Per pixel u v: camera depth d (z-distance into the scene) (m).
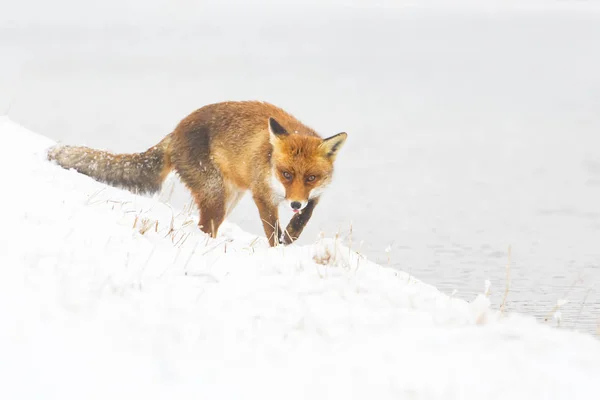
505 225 22.94
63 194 10.55
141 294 7.46
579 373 6.22
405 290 8.88
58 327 6.53
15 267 7.51
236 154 13.06
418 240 20.28
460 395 5.86
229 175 13.42
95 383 5.84
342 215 24.19
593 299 13.45
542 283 15.14
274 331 7.00
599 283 15.16
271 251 10.34
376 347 6.71
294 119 13.79
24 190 10.20
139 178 13.84
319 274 8.81
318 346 6.75
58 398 5.62
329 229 21.66
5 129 14.49
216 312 7.29
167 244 9.60
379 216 24.09
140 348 6.39
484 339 6.90
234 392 5.86
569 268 16.84
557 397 5.84
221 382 5.99
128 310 7.03
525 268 16.86
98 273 7.74
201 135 13.40
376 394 5.89
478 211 25.47
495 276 15.84
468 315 7.80
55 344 6.27
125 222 9.91
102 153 13.70
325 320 7.30
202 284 8.03
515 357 6.46
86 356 6.17
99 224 9.42
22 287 7.11
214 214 13.48
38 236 8.44
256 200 13.02
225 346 6.59
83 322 6.69
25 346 6.18
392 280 9.41
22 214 9.08
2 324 6.42
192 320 7.04
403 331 7.17
